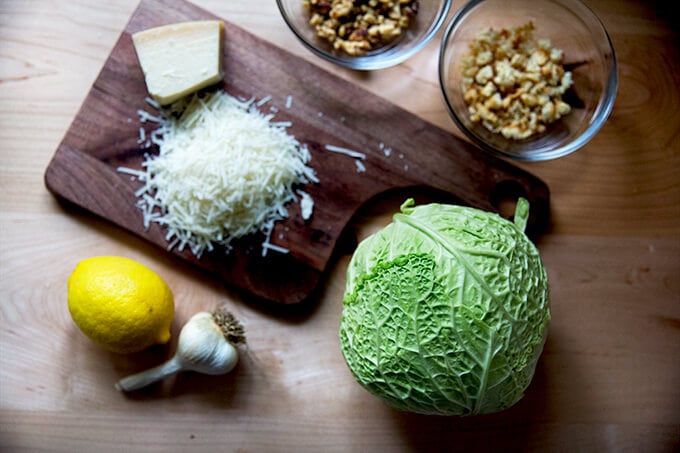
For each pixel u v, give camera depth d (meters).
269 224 0.67
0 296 0.67
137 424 0.67
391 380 0.58
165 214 0.67
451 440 0.68
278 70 0.68
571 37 0.69
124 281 0.62
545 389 0.68
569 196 0.69
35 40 0.69
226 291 0.68
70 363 0.67
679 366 0.68
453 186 0.68
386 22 0.68
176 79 0.66
